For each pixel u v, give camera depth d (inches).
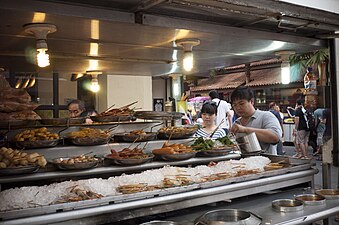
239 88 164.2
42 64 105.0
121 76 264.1
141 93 275.1
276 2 102.6
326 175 146.4
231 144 142.2
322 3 112.1
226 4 95.5
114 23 96.9
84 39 117.0
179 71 218.5
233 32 119.1
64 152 120.3
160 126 163.2
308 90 160.6
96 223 83.2
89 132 127.4
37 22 94.6
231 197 105.9
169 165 120.8
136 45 129.8
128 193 91.3
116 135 135.8
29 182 103.0
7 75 202.7
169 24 104.3
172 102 248.1
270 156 141.7
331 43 149.3
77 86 254.7
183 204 96.1
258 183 111.1
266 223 93.7
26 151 113.9
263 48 147.6
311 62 332.2
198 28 110.2
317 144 360.8
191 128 146.8
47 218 76.4
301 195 115.6
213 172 115.9
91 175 109.4
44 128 122.8
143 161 115.8
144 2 93.3
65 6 88.7
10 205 81.4
